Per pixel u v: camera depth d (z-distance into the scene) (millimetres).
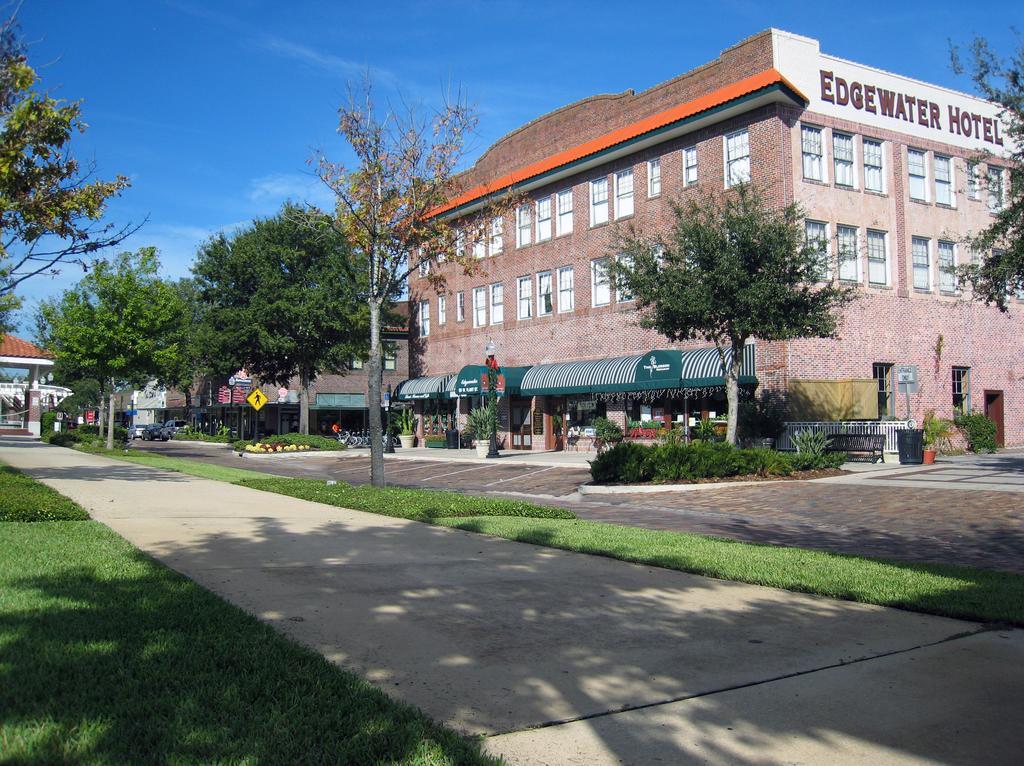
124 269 34406
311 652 5371
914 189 30219
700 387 27812
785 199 26469
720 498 17219
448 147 18312
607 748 4102
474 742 4102
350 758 3799
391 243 18562
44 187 13664
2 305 26703
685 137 29828
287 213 31109
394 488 18047
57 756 3615
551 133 37312
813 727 4406
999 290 18891
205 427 76500
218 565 8562
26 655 4973
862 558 9508
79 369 39781
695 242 20188
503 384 33344
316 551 9625
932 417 27969
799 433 23625
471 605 7039
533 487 21312
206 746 3803
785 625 6508
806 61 27719
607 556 9641
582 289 34406
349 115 17656
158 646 5281
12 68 12570
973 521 13117
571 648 5797
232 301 46375
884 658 5629
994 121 32562
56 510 11773
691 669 5355
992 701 4809
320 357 44969
